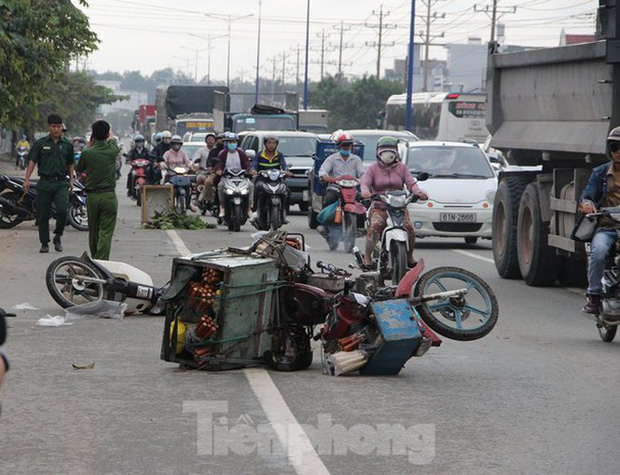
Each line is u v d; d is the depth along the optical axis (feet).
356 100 433.48
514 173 67.26
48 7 104.63
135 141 139.54
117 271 48.19
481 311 38.27
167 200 101.04
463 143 90.74
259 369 36.24
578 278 62.69
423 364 38.11
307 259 37.65
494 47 69.56
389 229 53.78
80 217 94.27
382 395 32.65
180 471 24.64
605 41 51.96
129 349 39.78
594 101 54.44
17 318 46.65
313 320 36.11
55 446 26.63
